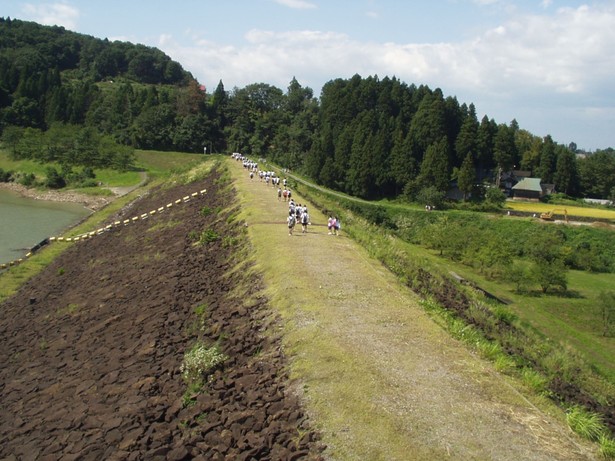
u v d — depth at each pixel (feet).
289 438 41.50
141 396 54.34
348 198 305.32
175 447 42.80
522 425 42.88
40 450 49.08
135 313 86.22
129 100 501.56
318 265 83.92
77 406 57.06
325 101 451.12
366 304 67.92
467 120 349.41
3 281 138.62
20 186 356.79
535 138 475.31
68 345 83.10
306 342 56.13
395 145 318.86
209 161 343.67
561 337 115.75
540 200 343.05
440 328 61.72
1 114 471.62
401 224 255.09
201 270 100.68
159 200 237.45
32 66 562.66
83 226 220.43
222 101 517.14
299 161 412.77
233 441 42.63
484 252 176.65
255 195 160.25
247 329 65.16
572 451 39.91
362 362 51.06
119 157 389.80
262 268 84.64
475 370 51.47
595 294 158.61
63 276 135.44
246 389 50.65
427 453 38.37
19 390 69.41
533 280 158.40
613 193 365.61
